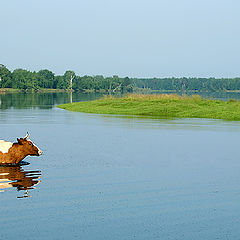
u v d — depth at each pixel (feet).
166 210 89.97
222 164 140.15
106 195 100.17
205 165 138.21
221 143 190.90
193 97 501.97
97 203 93.71
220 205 94.02
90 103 522.47
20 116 354.95
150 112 394.11
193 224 81.87
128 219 83.92
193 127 264.72
